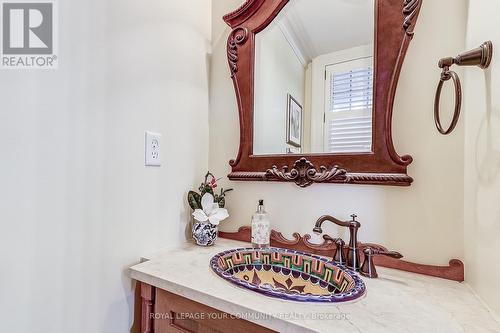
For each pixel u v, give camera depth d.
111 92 0.78
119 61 0.80
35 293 0.61
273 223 1.03
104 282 0.76
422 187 0.79
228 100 1.17
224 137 1.17
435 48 0.78
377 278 0.74
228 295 0.60
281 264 0.88
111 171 0.78
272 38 1.06
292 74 1.01
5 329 0.56
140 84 0.87
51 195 0.64
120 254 0.80
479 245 0.62
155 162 0.92
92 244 0.73
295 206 0.99
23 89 0.59
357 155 0.87
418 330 0.49
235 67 1.12
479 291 0.62
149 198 0.90
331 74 0.94
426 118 0.79
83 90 0.71
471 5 0.70
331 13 0.95
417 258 0.79
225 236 1.14
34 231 0.61
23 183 0.59
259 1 1.07
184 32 1.06
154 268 0.77
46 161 0.63
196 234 1.01
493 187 0.55
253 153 1.08
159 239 0.94
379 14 0.84
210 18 1.21
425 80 0.79
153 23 0.92
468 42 0.72
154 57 0.92
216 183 1.16
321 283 0.78
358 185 0.87
